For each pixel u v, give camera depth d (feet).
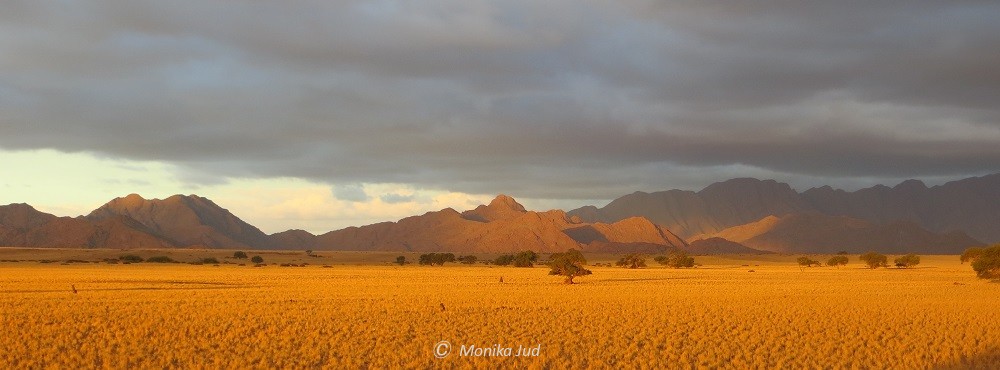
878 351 116.78
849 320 156.87
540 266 631.97
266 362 104.68
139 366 102.83
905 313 170.91
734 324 148.87
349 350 114.52
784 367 103.86
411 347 117.70
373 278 341.62
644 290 247.91
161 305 179.52
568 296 216.54
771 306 186.91
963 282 314.35
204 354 111.24
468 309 174.91
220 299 198.80
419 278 343.05
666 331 137.49
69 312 160.66
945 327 145.18
